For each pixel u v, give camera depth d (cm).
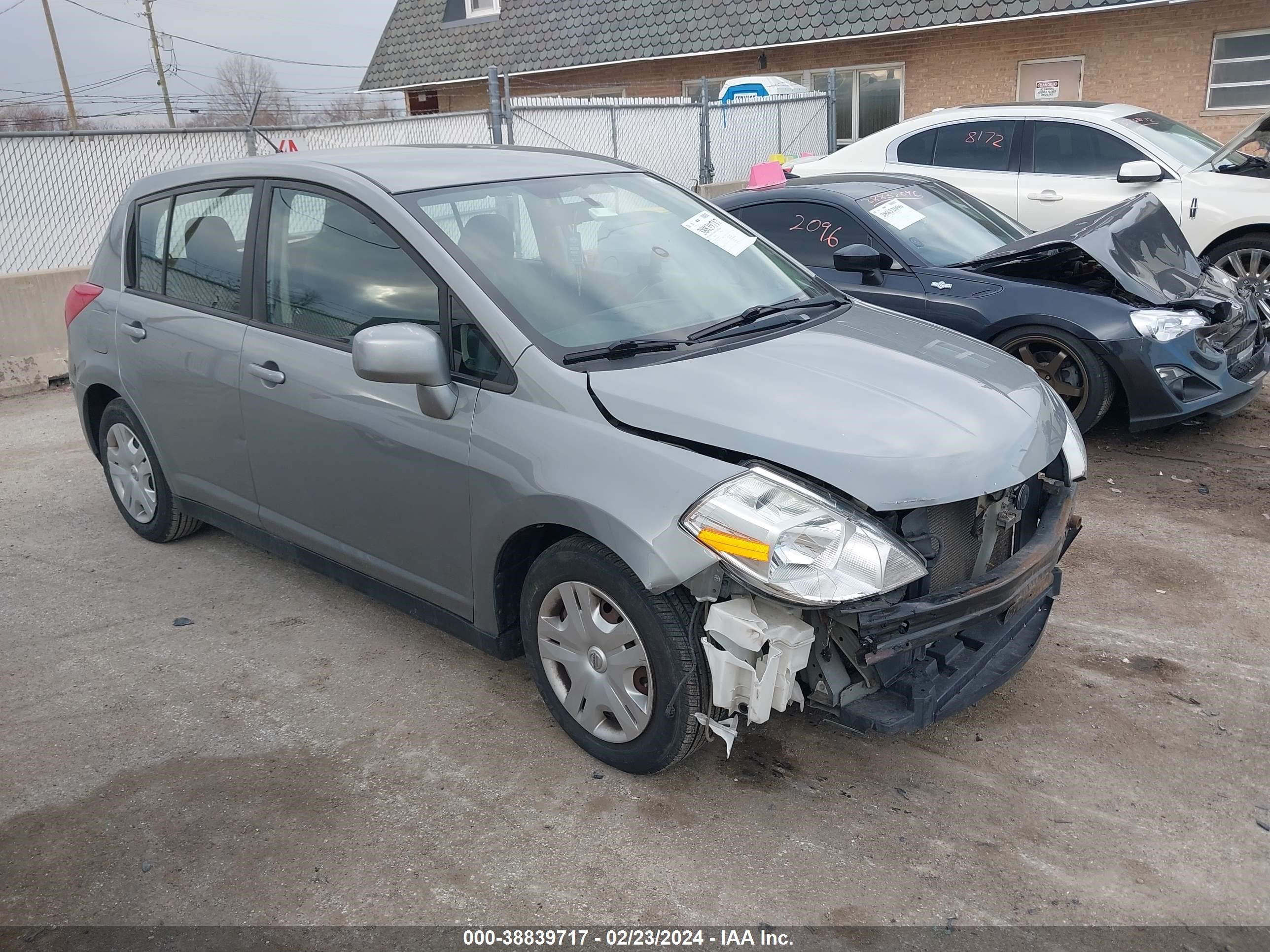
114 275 471
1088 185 840
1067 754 319
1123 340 541
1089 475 559
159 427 446
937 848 279
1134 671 365
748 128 1619
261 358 382
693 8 1914
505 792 306
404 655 389
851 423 279
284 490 390
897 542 265
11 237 948
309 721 346
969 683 301
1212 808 293
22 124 4812
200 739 338
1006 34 1664
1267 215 754
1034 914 255
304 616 421
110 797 309
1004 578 284
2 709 359
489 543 315
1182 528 484
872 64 1805
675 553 265
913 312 596
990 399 307
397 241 339
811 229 639
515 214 355
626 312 333
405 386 333
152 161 1020
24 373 820
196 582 455
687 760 319
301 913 261
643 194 401
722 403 284
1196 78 1526
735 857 277
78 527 525
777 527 254
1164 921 252
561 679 321
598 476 281
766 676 263
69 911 264
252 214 395
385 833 290
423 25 2309
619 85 2112
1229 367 559
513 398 306
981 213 669
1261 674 360
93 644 403
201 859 281
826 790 304
